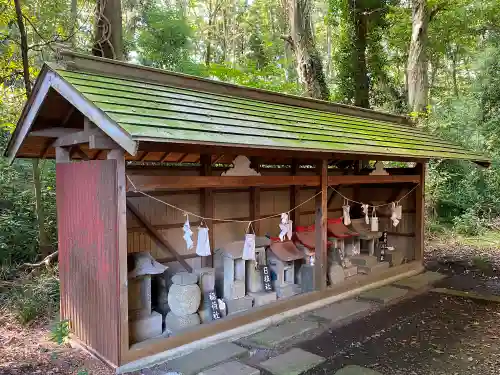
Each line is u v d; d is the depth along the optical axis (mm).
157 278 5047
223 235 6129
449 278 7746
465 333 4992
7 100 7871
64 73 3922
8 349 4344
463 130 13891
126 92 4137
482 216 12977
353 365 4102
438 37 15969
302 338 4820
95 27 7180
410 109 12703
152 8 12219
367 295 6398
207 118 4375
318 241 5875
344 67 13352
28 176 8227
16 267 6859
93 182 4090
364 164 10359
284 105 6445
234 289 5141
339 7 13258
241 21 19500
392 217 7547
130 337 4062
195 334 4359
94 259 4109
